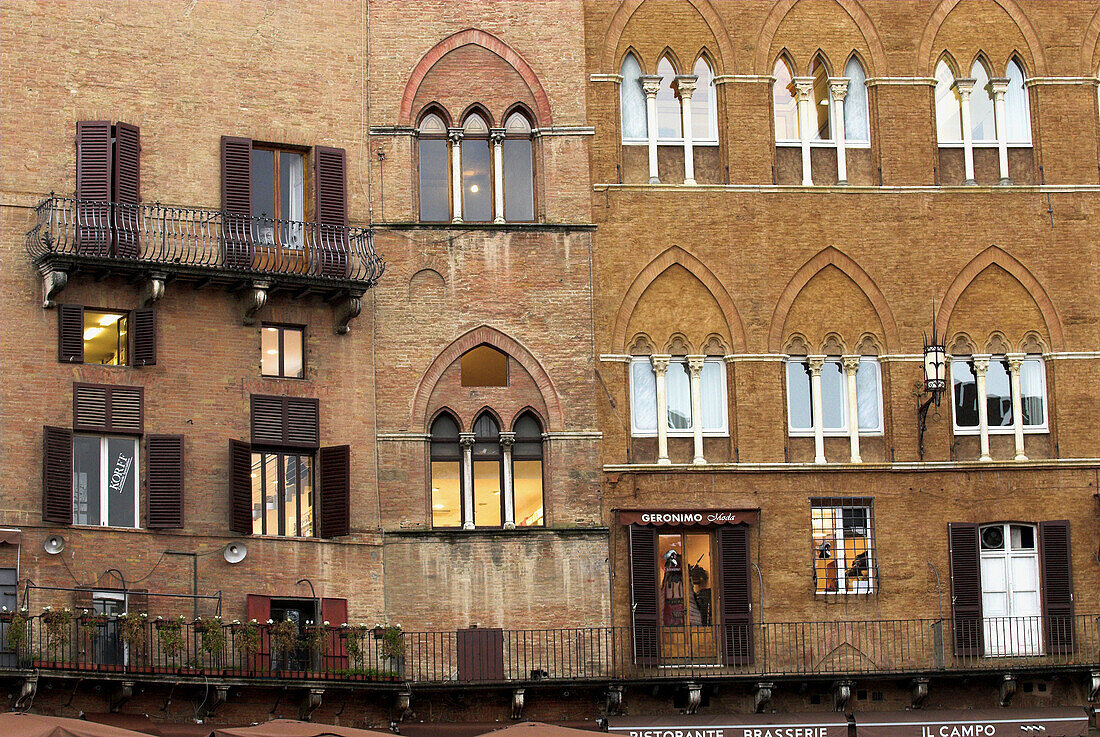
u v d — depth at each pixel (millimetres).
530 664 51688
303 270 51469
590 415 53000
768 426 53531
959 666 52938
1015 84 56312
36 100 49812
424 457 52344
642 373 53812
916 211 54969
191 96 51594
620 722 50625
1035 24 56312
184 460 49625
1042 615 53719
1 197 49000
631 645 52031
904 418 54031
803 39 55562
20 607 47219
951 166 55562
